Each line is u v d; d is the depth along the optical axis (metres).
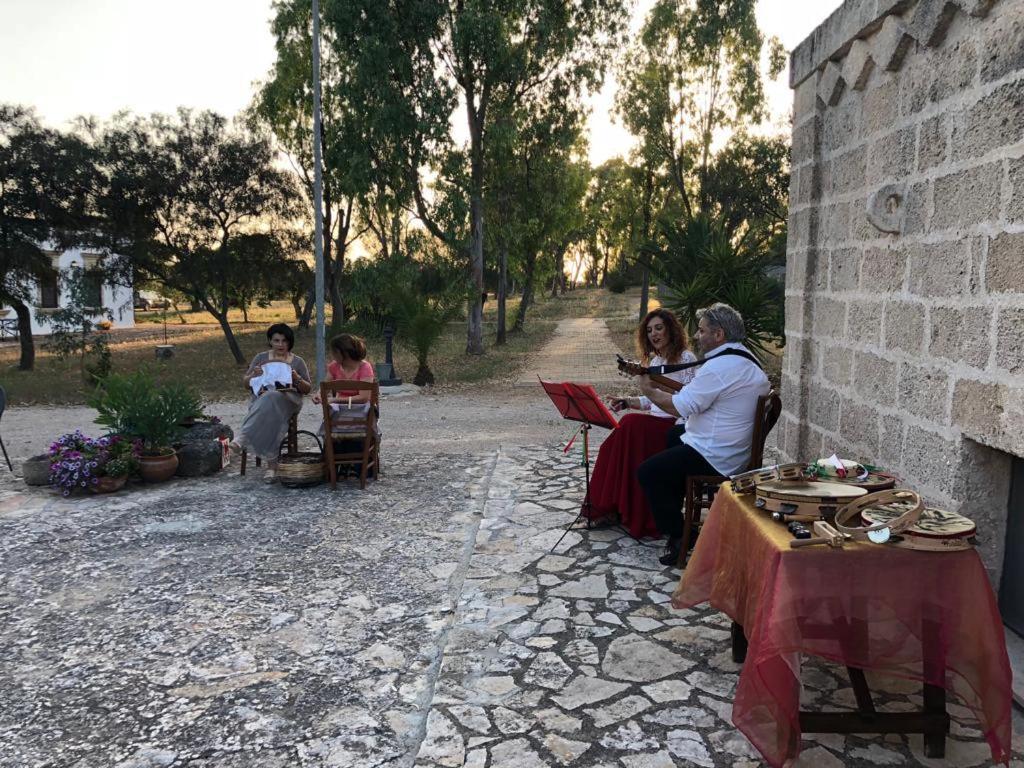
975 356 3.46
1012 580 3.55
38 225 19.41
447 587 4.59
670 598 4.27
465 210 20.06
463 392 15.66
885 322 4.36
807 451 5.67
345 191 20.62
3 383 18.02
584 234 45.91
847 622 2.69
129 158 20.00
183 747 2.98
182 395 7.68
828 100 5.09
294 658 3.71
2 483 7.39
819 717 2.80
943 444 3.74
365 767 2.83
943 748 2.78
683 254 12.77
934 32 3.70
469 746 2.90
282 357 7.50
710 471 4.62
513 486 6.90
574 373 18.75
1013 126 3.16
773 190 25.30
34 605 4.38
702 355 4.77
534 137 22.78
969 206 3.49
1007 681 2.56
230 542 5.47
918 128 3.96
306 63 24.03
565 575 4.65
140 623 4.13
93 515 6.18
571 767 2.76
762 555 2.76
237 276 21.44
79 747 2.99
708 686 3.33
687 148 26.09
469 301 21.95
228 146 20.55
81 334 19.91
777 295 12.20
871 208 4.20
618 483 5.27
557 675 3.44
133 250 20.17
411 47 19.05
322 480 7.25
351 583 4.67
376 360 22.27
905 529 2.62
